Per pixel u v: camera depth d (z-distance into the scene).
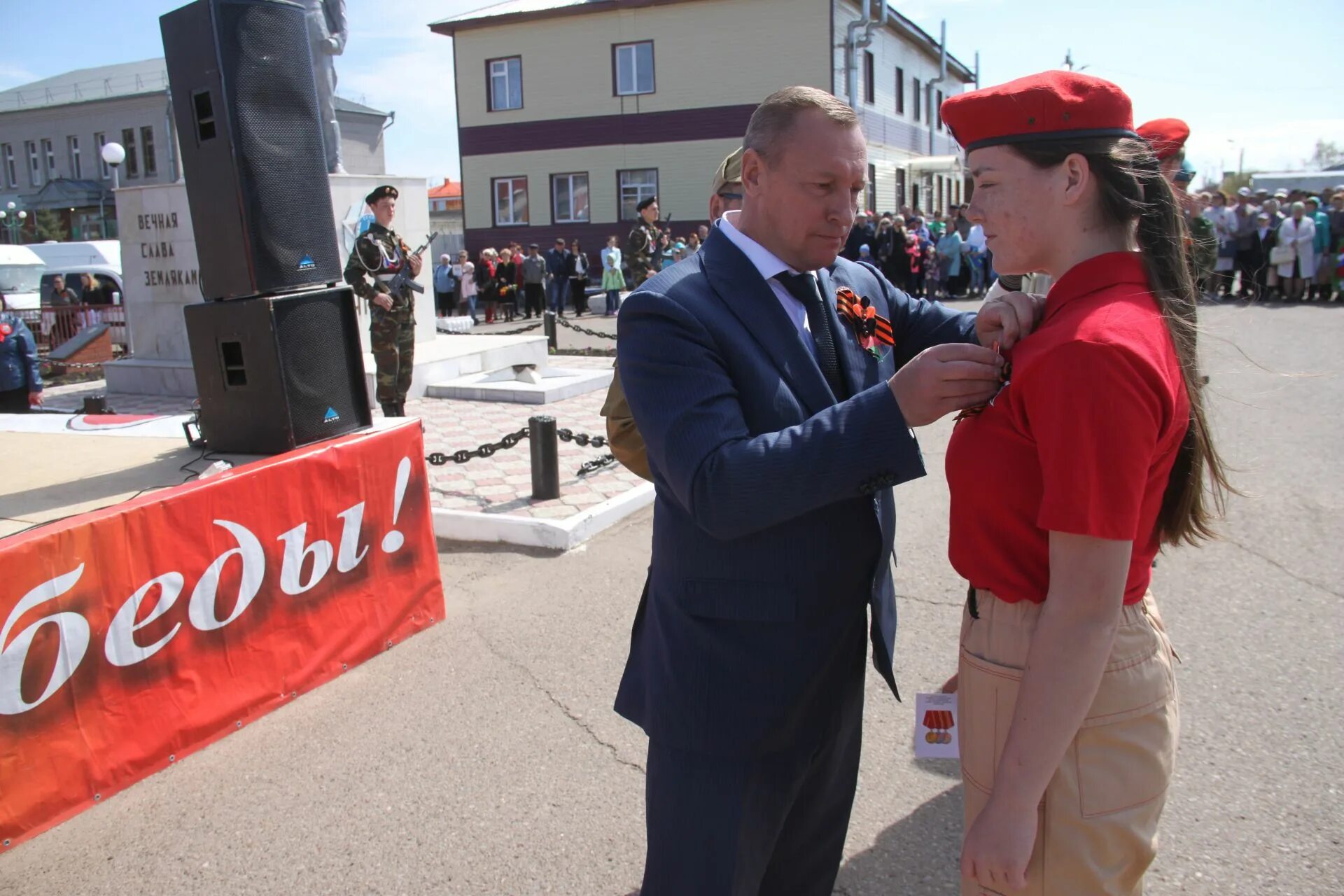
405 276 8.34
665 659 1.74
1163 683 1.46
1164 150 1.52
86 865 2.67
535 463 5.91
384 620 4.00
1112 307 1.29
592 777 3.06
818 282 1.83
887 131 29.45
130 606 3.02
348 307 4.55
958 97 1.45
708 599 1.66
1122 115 1.38
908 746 3.20
